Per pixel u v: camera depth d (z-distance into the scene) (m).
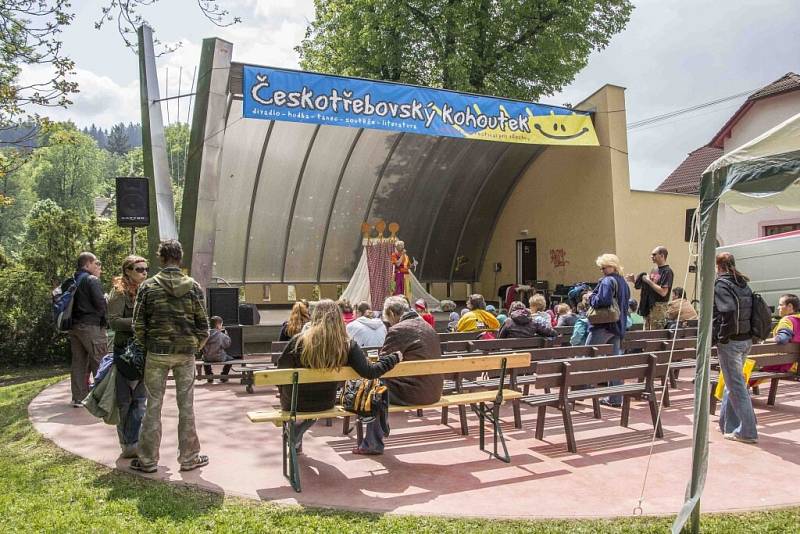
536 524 3.78
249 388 8.23
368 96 12.11
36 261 15.02
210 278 12.26
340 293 18.69
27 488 4.55
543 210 18.23
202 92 11.48
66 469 4.96
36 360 14.38
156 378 4.81
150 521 3.83
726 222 21.11
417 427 6.38
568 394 5.79
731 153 4.13
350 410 4.91
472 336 8.39
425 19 20.02
